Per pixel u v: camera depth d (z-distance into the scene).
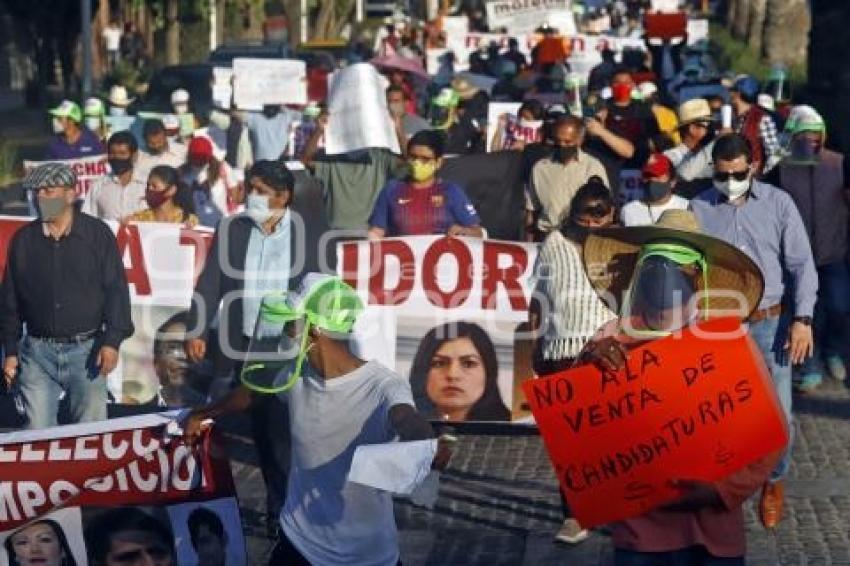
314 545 6.26
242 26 62.22
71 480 7.02
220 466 7.02
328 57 40.16
